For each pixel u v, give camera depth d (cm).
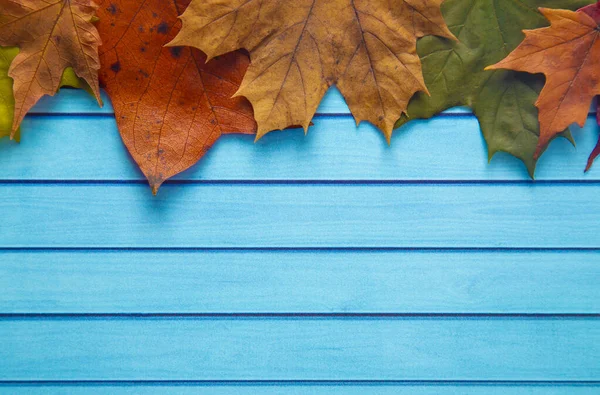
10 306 66
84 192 66
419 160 65
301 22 62
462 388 66
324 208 66
